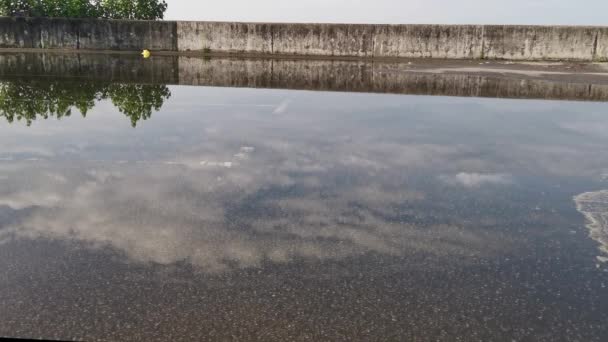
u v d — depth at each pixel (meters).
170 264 2.04
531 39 12.76
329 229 2.41
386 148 4.02
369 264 2.06
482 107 6.14
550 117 5.53
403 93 7.31
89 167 3.41
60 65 10.53
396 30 13.31
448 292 1.84
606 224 2.50
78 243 2.22
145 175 3.24
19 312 1.68
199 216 2.55
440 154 3.85
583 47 12.59
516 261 2.10
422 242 2.28
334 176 3.25
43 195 2.84
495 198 2.87
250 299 1.78
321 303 1.76
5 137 4.25
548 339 1.57
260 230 2.39
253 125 4.88
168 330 1.58
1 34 14.73
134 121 5.01
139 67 10.50
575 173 3.37
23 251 2.13
